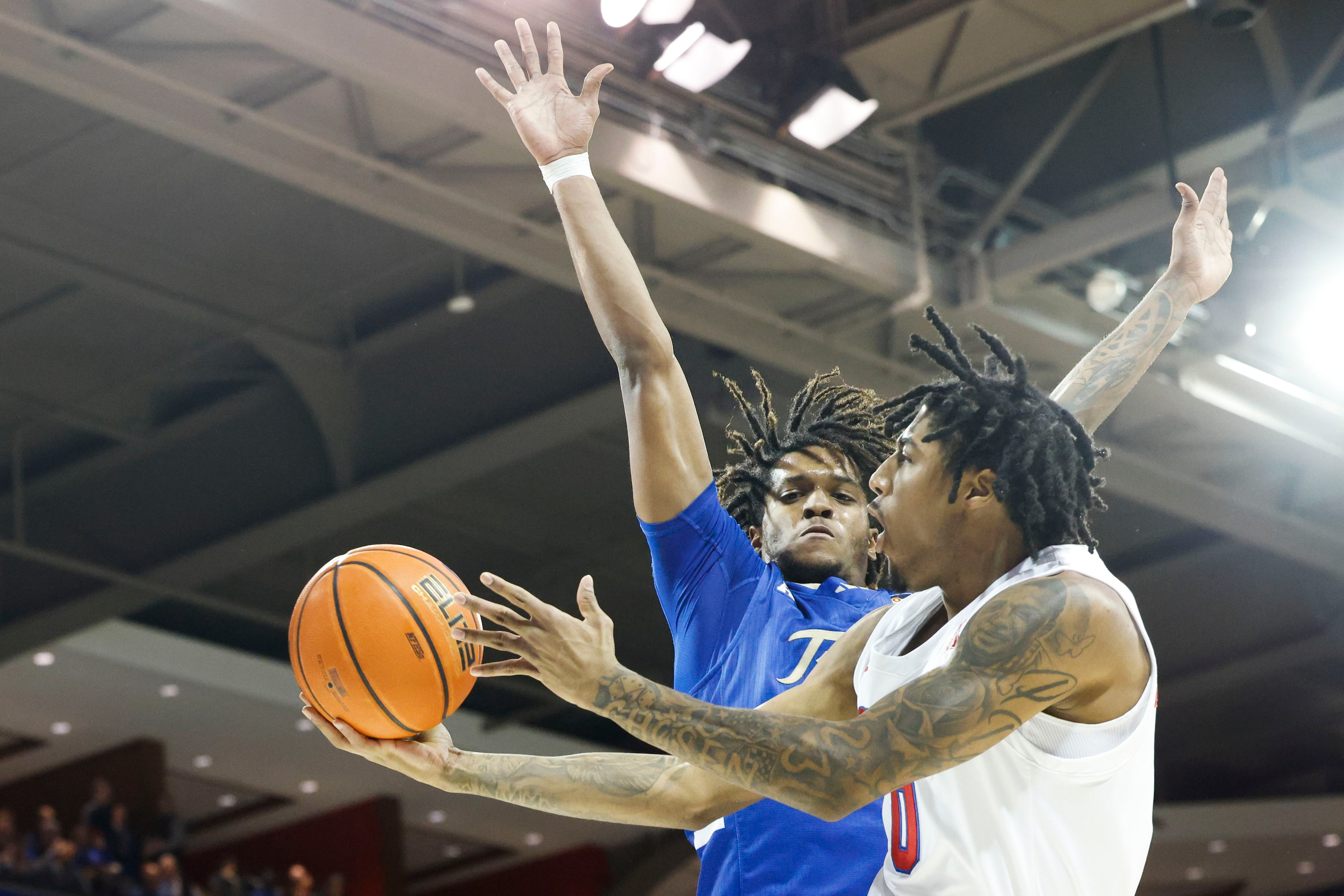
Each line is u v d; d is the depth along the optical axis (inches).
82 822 755.4
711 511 112.9
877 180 443.5
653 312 109.0
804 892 97.7
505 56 112.1
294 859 846.5
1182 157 481.1
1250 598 690.2
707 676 111.3
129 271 484.1
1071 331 455.2
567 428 514.6
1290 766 876.0
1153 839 829.8
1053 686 77.6
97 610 590.9
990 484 84.8
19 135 430.6
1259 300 471.8
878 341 454.3
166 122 358.3
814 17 407.5
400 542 634.2
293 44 335.9
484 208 386.9
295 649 95.3
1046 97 470.6
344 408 536.1
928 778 85.5
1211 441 523.2
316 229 478.3
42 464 576.1
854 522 123.3
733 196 403.5
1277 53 417.7
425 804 838.5
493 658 512.4
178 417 559.5
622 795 99.9
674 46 378.6
